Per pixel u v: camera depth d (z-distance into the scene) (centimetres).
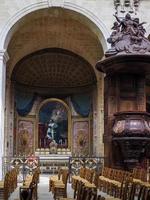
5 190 1248
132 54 1697
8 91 2808
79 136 3048
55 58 3016
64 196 1295
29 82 3081
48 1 2252
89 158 2214
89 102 3041
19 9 2244
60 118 3116
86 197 705
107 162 1925
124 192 961
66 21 2600
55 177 1694
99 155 2675
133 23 1888
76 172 2184
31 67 3025
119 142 1731
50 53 2978
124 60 1744
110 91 1958
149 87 2772
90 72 2980
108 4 2275
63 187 1301
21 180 2119
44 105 3122
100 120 2753
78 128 3075
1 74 2192
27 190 935
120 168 1847
